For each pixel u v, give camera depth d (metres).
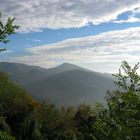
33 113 38.50
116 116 12.72
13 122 38.00
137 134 12.39
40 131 37.69
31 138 36.22
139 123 12.42
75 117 39.06
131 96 12.54
